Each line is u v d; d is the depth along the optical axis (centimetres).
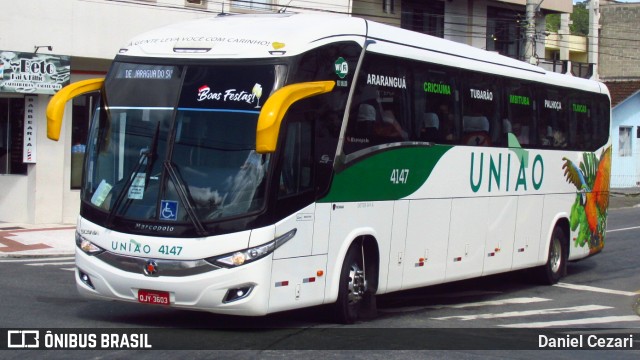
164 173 940
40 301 1159
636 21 5900
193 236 914
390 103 1125
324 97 1002
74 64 2194
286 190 946
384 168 1110
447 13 3275
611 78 4719
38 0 2084
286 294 948
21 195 2181
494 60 1394
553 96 1571
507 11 3503
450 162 1259
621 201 3675
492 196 1375
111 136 991
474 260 1334
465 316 1223
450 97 1260
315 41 991
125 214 949
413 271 1187
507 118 1416
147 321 1034
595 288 1576
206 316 1084
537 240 1526
